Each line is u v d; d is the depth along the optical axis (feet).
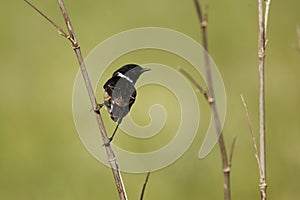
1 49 108.17
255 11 108.58
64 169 86.58
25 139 91.76
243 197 83.30
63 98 97.76
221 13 109.29
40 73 102.47
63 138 91.50
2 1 118.01
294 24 106.22
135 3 115.03
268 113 91.50
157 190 80.64
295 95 93.91
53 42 109.19
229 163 29.32
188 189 80.43
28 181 86.12
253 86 94.38
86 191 83.30
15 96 99.14
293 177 83.10
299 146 85.81
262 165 35.50
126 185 81.51
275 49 101.40
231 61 99.14
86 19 111.34
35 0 116.88
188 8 113.29
